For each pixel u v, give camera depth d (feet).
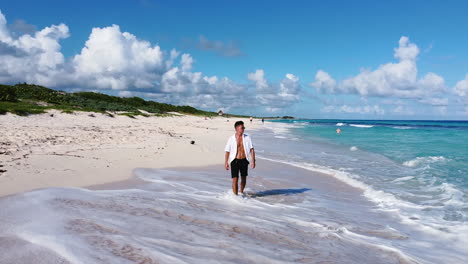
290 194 22.45
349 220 16.46
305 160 41.45
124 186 20.62
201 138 62.39
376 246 12.57
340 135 103.50
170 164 31.14
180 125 116.78
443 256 11.96
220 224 13.76
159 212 14.69
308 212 17.65
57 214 12.87
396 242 13.32
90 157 29.68
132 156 32.91
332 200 21.33
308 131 133.08
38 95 128.67
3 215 12.39
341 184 27.17
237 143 20.47
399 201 20.85
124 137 49.47
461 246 13.08
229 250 10.64
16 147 30.89
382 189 24.84
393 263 10.97
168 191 19.84
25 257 8.56
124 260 8.86
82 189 18.65
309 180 28.35
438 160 41.98
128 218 13.21
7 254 8.67
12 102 100.89
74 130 54.39
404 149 57.21
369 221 16.47
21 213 12.78
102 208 14.47
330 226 14.87
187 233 12.01
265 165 35.83
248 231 13.17
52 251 9.08
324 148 58.08
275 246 11.64
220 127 132.36
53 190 17.54
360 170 33.99
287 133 113.91
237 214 15.76
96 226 11.73
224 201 18.49
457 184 26.76
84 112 98.84
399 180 28.48
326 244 12.45
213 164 33.04
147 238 10.95
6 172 20.79
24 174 20.85
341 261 10.73
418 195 22.90
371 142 73.72
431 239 13.94
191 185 22.44
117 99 204.74
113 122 92.73
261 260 10.08
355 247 12.36
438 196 22.54
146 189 20.04
